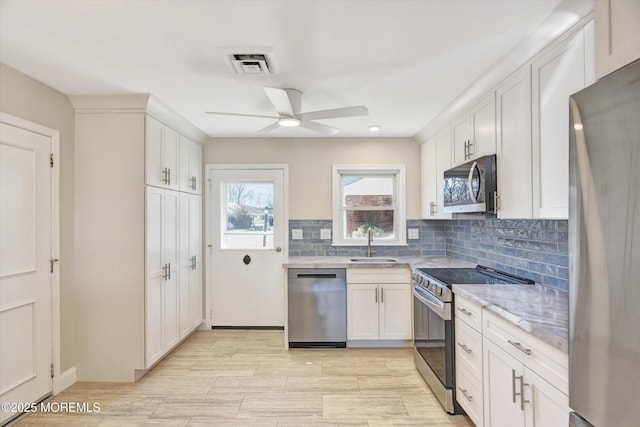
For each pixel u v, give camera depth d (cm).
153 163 293
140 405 244
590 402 104
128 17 168
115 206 280
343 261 371
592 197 102
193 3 157
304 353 340
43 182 248
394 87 258
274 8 161
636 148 87
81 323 279
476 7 162
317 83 251
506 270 281
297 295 354
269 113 320
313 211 421
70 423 223
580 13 153
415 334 305
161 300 306
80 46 197
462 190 261
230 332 406
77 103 277
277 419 227
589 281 104
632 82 88
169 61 216
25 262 232
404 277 351
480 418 195
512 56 203
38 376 243
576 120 108
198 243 402
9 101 221
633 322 88
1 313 215
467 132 282
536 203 188
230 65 220
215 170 421
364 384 275
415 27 179
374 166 420
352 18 170
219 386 272
